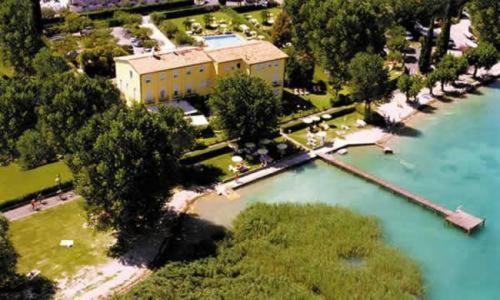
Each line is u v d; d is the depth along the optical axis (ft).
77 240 274.36
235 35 521.65
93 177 257.55
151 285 234.79
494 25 529.45
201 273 247.91
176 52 392.88
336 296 241.96
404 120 415.23
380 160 362.53
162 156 272.10
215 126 352.28
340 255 269.03
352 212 302.86
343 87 453.17
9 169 326.24
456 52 533.96
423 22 596.70
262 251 266.36
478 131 404.77
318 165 354.74
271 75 408.26
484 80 489.26
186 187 323.78
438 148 379.55
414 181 341.41
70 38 480.64
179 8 596.29
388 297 240.73
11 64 418.92
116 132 259.19
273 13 605.31
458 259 275.18
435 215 308.81
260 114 344.08
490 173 352.90
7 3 417.90
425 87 467.93
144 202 264.31
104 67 441.68
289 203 309.42
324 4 435.53
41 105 323.57
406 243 284.20
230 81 346.13
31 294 238.68
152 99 376.68
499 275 266.16
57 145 316.81
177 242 277.44
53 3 578.66
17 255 239.91
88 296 240.12
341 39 424.05
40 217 289.74
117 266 258.98
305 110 409.90
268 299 233.35
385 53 488.44
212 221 295.48
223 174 336.08
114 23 542.57
